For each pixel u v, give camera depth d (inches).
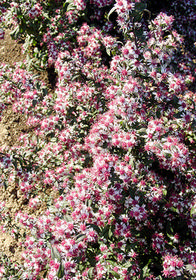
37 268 13.2
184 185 14.8
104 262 12.7
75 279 12.6
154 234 14.1
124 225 13.0
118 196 12.6
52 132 16.2
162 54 13.6
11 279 14.2
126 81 13.1
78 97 15.6
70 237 12.1
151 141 13.0
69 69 16.4
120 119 13.6
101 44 17.3
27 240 14.1
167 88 14.2
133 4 12.1
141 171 13.6
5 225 17.1
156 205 14.1
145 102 14.5
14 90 16.6
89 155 14.4
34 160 16.3
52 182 15.2
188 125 13.7
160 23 14.1
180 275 12.7
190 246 14.1
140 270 13.0
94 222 12.9
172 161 12.7
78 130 15.8
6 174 15.8
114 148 13.7
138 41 13.3
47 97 16.1
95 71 16.4
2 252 17.0
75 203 12.8
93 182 13.0
